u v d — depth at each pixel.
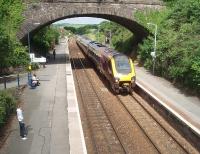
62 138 18.48
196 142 18.62
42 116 22.55
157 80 35.00
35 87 31.61
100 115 24.83
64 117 22.23
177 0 44.12
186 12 39.00
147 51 42.56
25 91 30.05
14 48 38.00
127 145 19.06
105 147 18.84
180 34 35.28
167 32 39.09
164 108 23.89
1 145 17.62
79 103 28.41
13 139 18.44
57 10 41.78
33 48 53.00
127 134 20.81
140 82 34.00
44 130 19.78
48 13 41.53
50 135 18.95
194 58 28.70
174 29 39.88
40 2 41.06
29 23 40.97
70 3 42.06
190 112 23.61
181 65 30.66
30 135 19.00
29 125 20.73
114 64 31.83
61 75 37.94
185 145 19.08
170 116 22.67
